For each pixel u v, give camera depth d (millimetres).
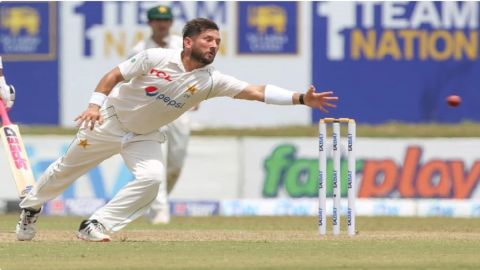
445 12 48719
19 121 48281
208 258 22938
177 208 44844
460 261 22469
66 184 26469
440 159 45156
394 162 45062
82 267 21266
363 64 48531
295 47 48094
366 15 48406
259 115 48281
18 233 26828
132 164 25750
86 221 26031
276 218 42188
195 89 25016
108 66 48000
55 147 44312
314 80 48281
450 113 49031
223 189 45031
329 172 44594
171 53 24781
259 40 47969
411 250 24719
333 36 48312
